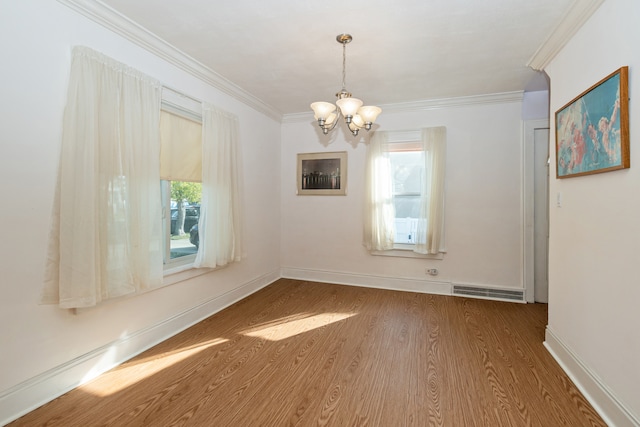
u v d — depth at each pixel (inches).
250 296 145.6
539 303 136.3
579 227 76.2
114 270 79.1
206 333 104.9
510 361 85.9
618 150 59.4
